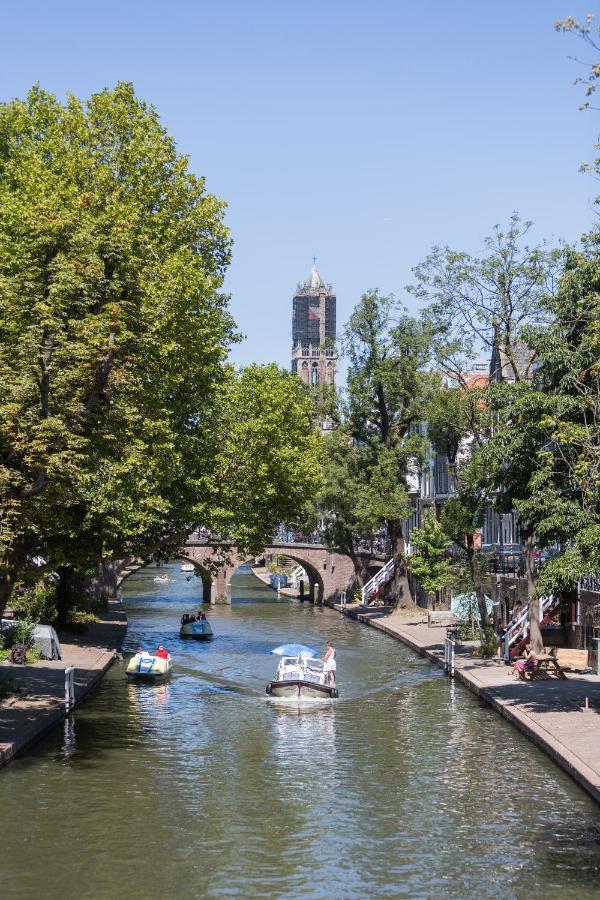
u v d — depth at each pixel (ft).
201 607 321.93
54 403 99.35
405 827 82.48
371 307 252.21
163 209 155.53
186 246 149.07
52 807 86.94
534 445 122.21
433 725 124.57
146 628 248.11
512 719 122.42
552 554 182.29
